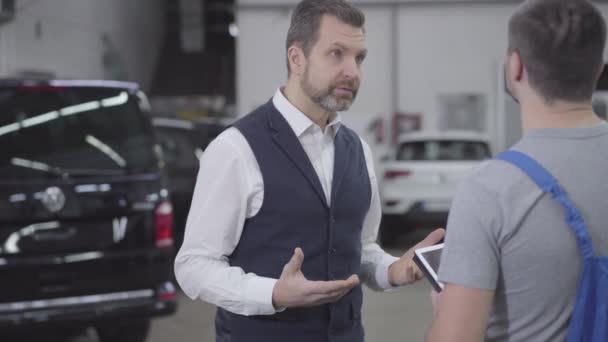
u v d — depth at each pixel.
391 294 6.39
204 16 24.72
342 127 2.08
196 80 21.73
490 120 13.95
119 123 4.29
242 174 1.88
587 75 1.36
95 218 4.03
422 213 8.88
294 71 1.95
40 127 4.10
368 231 2.18
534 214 1.32
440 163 8.95
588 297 1.30
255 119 1.95
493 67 13.92
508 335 1.36
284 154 1.91
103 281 4.02
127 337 4.74
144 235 4.13
